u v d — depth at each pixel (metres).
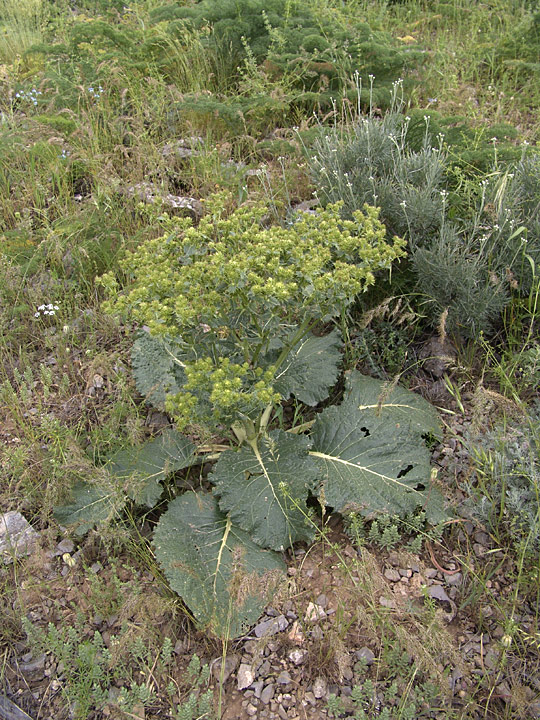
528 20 2.05
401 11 2.45
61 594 0.85
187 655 0.78
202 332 0.88
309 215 0.94
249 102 1.68
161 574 0.85
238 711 0.73
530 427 0.95
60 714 0.73
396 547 0.89
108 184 1.39
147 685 0.75
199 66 1.86
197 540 0.85
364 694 0.73
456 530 0.90
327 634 0.77
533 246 1.13
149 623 0.78
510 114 1.79
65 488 0.91
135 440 0.93
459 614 0.81
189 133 1.67
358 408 1.00
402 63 1.79
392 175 1.26
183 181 1.55
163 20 2.07
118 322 1.21
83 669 0.74
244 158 1.62
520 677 0.74
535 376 1.05
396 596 0.82
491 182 1.23
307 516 0.84
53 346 1.18
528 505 0.87
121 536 0.85
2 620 0.81
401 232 1.20
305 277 0.81
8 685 0.76
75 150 1.52
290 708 0.73
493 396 0.84
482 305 1.09
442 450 1.01
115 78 1.73
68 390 1.12
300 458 0.90
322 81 1.79
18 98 1.85
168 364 1.04
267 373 0.80
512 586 0.83
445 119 1.44
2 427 1.06
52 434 0.96
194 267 0.82
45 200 1.49
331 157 1.31
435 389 1.11
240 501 0.86
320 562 0.87
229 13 1.89
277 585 0.74
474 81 1.98
